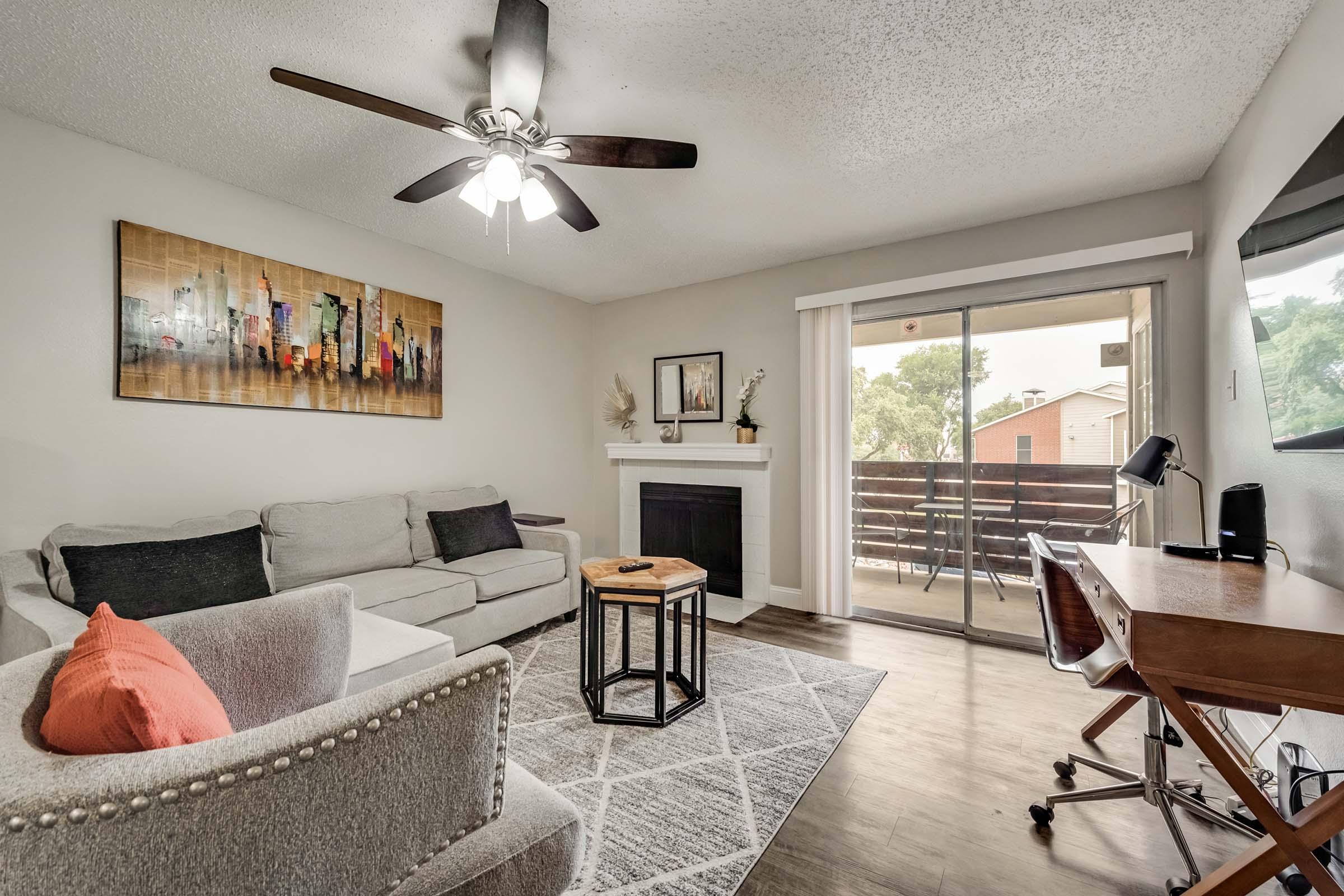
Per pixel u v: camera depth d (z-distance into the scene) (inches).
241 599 87.5
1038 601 75.4
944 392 136.6
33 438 84.0
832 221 124.9
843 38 68.7
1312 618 46.0
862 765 76.6
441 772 29.7
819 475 147.1
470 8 63.7
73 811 19.5
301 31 67.2
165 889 21.0
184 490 99.5
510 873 33.6
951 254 131.0
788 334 156.2
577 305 191.5
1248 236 73.1
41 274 84.7
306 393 116.2
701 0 62.5
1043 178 104.4
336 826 25.5
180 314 98.3
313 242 118.3
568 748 80.6
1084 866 58.2
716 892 54.6
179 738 26.1
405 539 122.6
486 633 116.3
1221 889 48.2
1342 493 57.9
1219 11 64.2
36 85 76.6
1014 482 127.8
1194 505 105.5
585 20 65.4
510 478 164.6
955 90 78.9
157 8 63.3
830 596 146.3
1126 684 62.2
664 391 181.0
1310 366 57.3
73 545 79.4
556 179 82.8
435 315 142.4
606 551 194.7
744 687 101.6
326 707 26.5
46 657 31.6
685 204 115.8
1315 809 45.5
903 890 54.9
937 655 117.6
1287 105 69.6
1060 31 67.4
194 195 100.9
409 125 86.9
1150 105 82.4
